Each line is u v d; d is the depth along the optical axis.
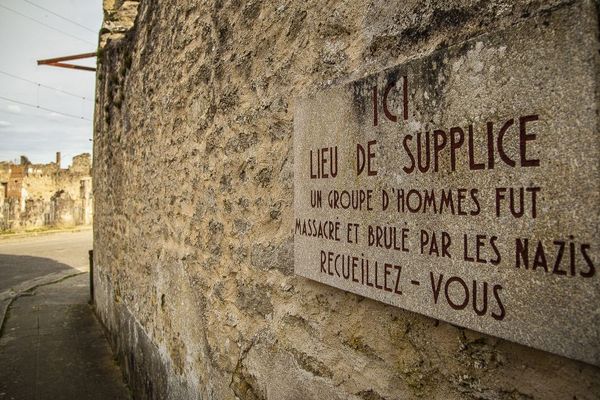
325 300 1.66
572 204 0.84
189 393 3.02
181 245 3.25
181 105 3.23
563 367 0.92
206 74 2.77
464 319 1.04
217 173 2.63
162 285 3.68
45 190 28.81
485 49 1.00
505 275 0.95
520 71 0.93
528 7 0.99
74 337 6.43
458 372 1.15
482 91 1.01
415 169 1.18
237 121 2.37
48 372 5.16
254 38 2.20
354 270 1.41
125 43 5.14
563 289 0.85
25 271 12.02
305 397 1.77
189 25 3.05
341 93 1.48
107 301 6.41
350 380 1.53
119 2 7.62
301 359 1.80
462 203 1.05
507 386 1.03
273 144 2.04
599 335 0.79
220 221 2.59
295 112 1.76
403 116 1.22
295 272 1.75
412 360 1.28
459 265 1.05
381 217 1.29
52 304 8.45
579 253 0.83
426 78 1.15
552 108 0.87
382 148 1.29
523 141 0.92
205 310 2.78
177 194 3.34
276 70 2.00
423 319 1.25
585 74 0.82
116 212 5.74
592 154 0.81
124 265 5.21
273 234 2.04
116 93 5.57
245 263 2.29
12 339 6.34
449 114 1.08
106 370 5.23
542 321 0.88
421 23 1.26
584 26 0.83
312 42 1.75
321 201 1.59
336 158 1.50
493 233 0.98
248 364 2.23
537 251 0.89
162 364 3.63
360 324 1.48
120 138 5.43
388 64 1.38
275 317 2.00
